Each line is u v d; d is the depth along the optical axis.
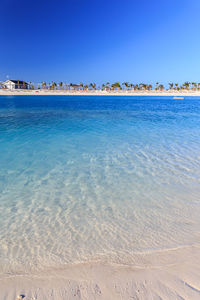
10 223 4.17
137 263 3.09
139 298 2.53
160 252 3.32
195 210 4.62
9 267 3.07
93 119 19.92
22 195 5.30
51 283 2.79
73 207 4.76
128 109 32.09
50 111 28.03
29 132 13.15
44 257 3.26
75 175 6.47
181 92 139.25
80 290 2.67
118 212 4.55
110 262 3.13
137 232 3.86
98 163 7.46
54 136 11.94
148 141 10.76
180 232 3.85
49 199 5.11
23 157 8.08
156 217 4.35
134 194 5.33
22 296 2.60
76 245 3.52
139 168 7.01
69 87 138.62
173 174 6.53
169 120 19.38
